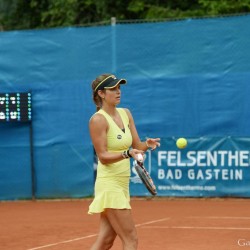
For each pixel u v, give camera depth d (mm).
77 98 34000
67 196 34250
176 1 45219
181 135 32625
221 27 32000
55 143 34312
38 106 34531
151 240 20094
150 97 32969
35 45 34531
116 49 33406
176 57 32625
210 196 32312
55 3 48031
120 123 12969
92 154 33844
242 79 31750
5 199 35031
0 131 35000
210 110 32188
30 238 21250
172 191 32812
